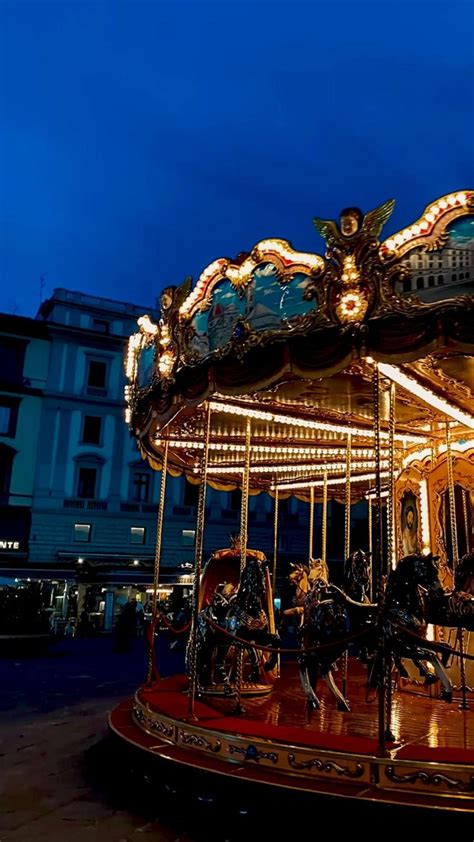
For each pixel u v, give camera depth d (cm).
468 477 902
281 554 3562
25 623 1947
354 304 501
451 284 468
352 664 1227
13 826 493
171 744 596
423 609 666
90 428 3394
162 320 678
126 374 903
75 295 3494
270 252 549
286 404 820
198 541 700
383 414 867
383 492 1422
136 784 582
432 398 742
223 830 490
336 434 977
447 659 819
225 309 582
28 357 3341
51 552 3167
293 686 898
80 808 540
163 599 3017
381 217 494
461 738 554
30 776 633
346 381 712
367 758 472
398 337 497
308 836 454
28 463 3228
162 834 487
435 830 422
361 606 675
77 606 2922
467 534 888
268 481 1348
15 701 1092
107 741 750
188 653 824
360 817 439
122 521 3328
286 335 530
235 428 924
